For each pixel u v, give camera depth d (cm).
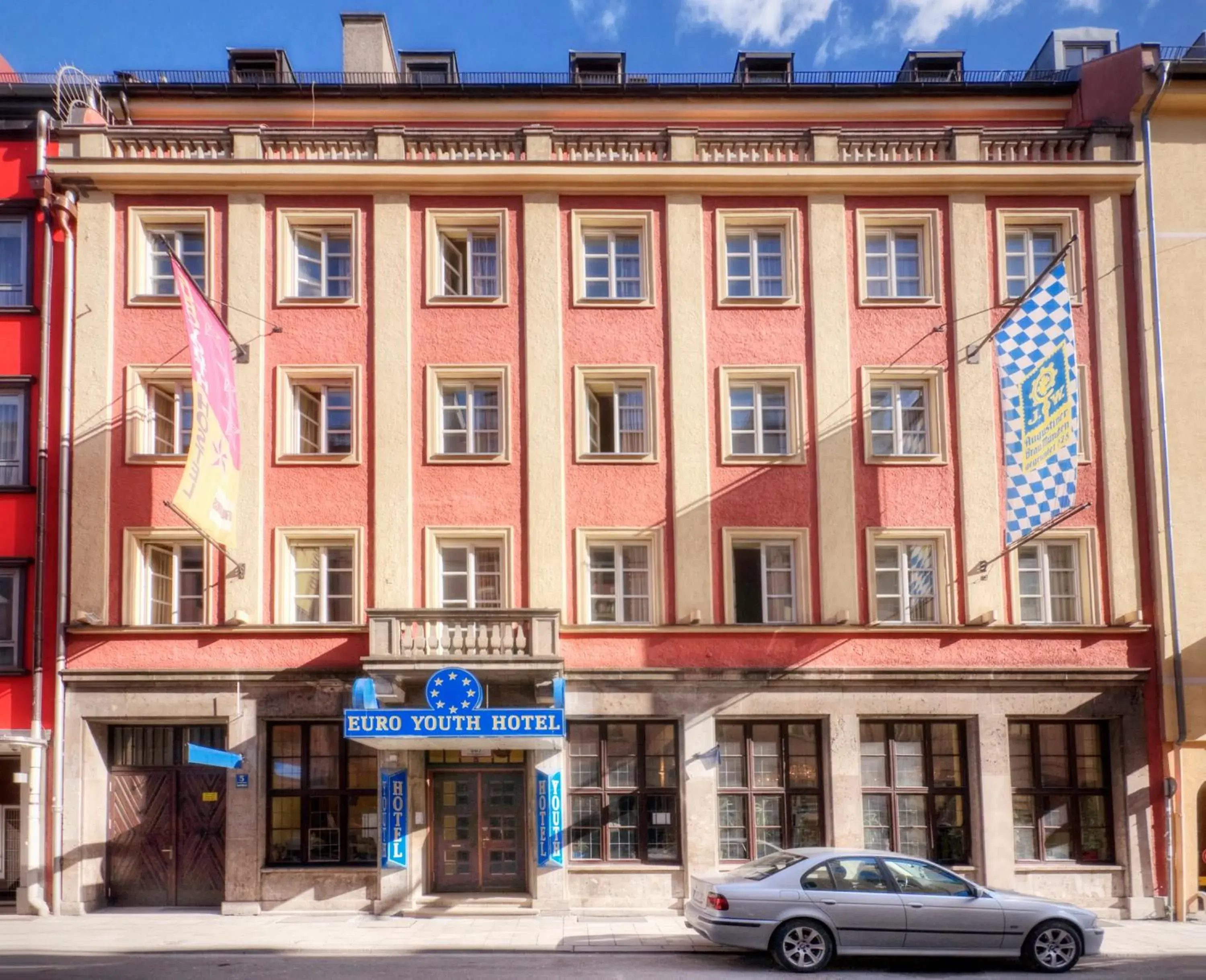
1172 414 2083
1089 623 2042
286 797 1986
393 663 1856
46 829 1925
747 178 2117
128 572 1998
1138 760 1994
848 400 2088
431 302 2100
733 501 2061
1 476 2027
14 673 1952
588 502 2056
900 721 2027
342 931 1722
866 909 1416
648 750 2009
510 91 2312
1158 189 2139
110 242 2080
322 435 2089
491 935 1683
